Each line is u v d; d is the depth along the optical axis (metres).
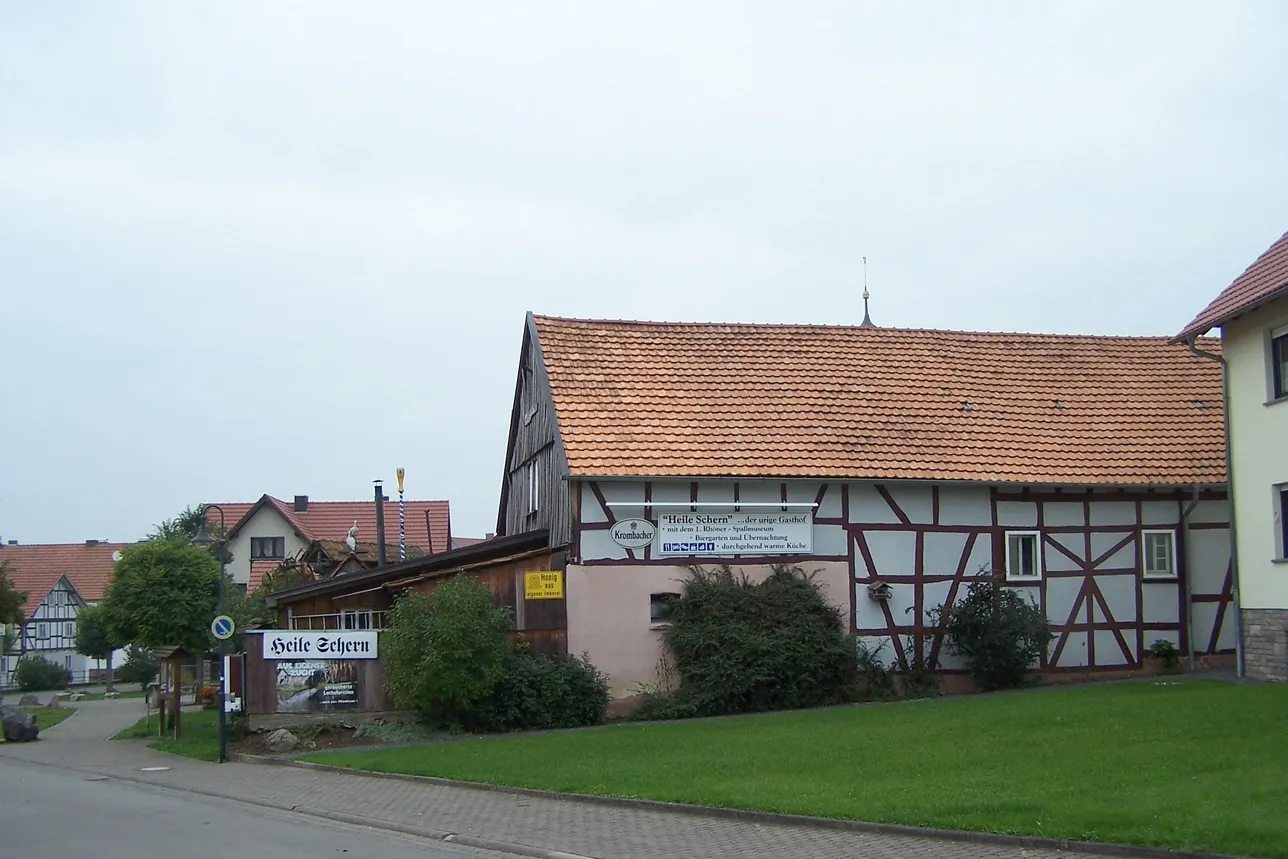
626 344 26.95
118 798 16.62
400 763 17.88
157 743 26.31
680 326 27.84
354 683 22.86
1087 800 11.23
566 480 23.59
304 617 29.61
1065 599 25.39
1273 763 12.45
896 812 11.45
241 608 37.06
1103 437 26.55
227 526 74.69
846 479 24.42
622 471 23.50
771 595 23.52
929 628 24.75
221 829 13.29
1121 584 25.62
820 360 27.56
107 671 78.12
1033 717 17.53
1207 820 9.96
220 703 21.62
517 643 23.12
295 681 22.75
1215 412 27.44
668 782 14.42
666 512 23.88
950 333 29.17
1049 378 28.14
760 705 22.98
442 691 21.30
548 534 25.55
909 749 15.50
